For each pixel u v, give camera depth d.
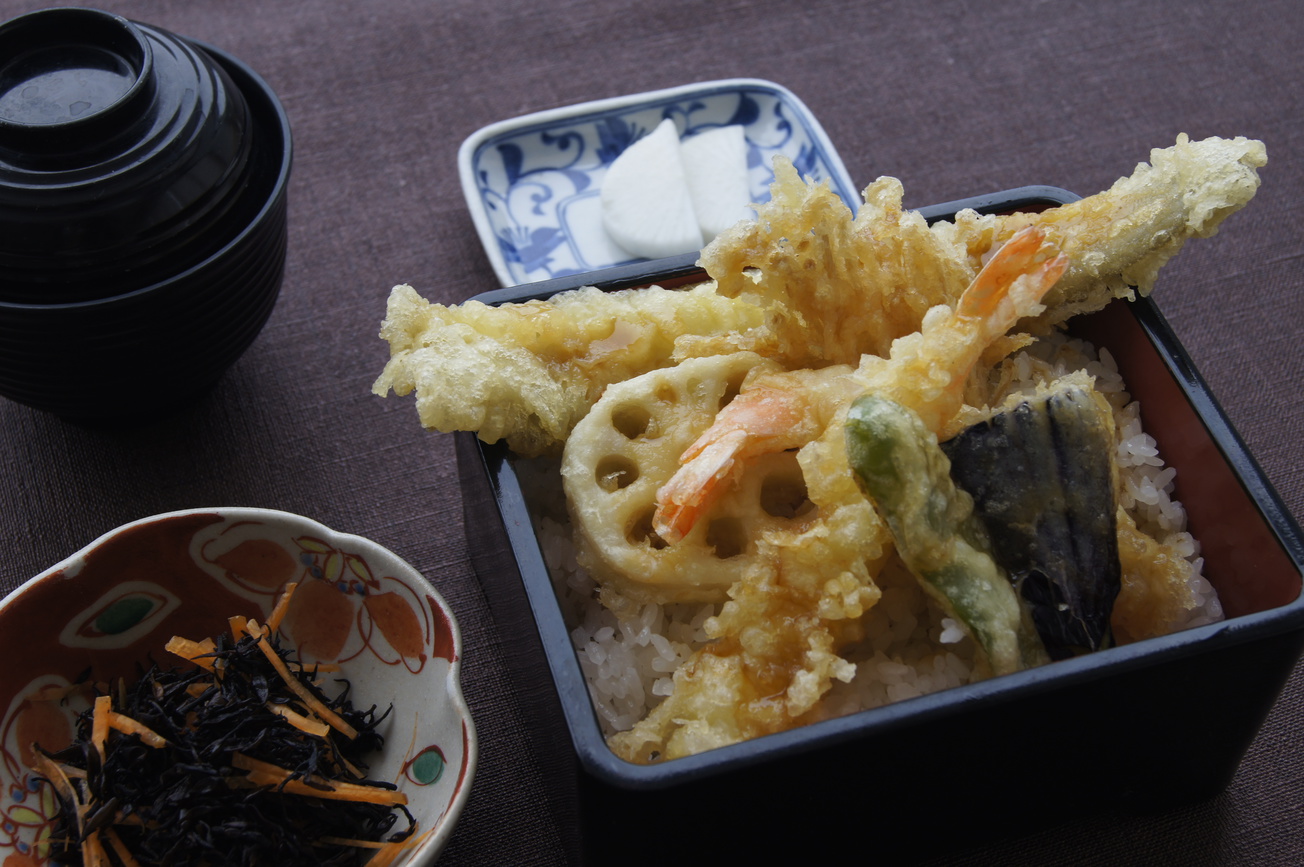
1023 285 0.60
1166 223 0.63
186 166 0.66
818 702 0.60
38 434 0.72
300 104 0.82
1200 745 0.62
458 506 0.72
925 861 0.65
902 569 0.62
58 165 0.65
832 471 0.59
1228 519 0.62
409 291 0.64
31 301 0.66
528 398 0.62
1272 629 0.58
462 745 0.61
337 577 0.64
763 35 0.85
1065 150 0.81
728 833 0.59
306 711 0.63
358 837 0.61
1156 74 0.84
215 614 0.65
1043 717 0.59
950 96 0.83
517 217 0.79
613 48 0.85
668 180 0.77
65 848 0.60
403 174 0.80
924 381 0.59
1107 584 0.60
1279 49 0.84
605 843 0.59
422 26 0.85
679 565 0.61
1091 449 0.60
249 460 0.72
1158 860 0.65
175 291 0.66
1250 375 0.74
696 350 0.63
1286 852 0.65
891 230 0.63
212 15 0.85
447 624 0.62
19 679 0.62
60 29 0.67
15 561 0.70
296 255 0.78
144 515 0.71
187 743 0.61
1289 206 0.79
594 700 0.61
